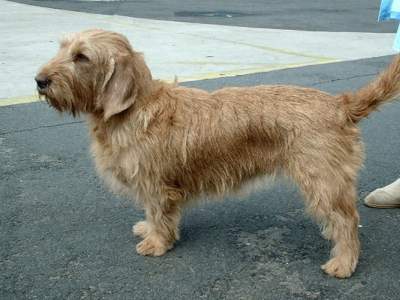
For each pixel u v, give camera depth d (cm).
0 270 130
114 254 137
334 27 499
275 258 137
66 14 556
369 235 147
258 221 153
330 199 127
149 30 446
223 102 132
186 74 292
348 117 128
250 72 300
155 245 137
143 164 129
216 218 154
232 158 131
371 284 128
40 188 167
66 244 140
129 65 128
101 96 129
